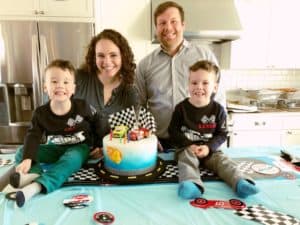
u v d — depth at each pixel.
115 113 1.47
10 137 2.55
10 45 2.40
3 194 0.96
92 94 1.47
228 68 2.94
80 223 0.80
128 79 1.50
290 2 2.80
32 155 1.17
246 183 0.96
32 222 0.80
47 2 2.44
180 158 1.21
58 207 0.88
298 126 2.77
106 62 1.37
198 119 1.39
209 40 2.91
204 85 1.38
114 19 2.70
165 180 1.08
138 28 2.74
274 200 0.93
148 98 1.78
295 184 1.05
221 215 0.84
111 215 0.83
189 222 0.80
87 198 0.94
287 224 0.79
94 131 1.44
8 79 2.45
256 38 2.83
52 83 1.28
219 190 1.02
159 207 0.89
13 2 2.41
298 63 2.94
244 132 2.72
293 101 3.01
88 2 2.48
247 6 2.78
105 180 1.07
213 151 1.27
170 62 1.71
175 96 1.69
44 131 1.32
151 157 1.14
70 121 1.32
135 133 1.20
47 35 2.42
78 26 2.45
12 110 2.55
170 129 1.45
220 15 2.69
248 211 0.86
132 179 1.06
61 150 1.29
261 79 3.25
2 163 1.26
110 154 1.11
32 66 2.42
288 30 2.86
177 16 1.60
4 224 0.79
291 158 1.29
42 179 0.99
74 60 2.48
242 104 2.93
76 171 1.16
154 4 2.68
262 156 1.35
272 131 2.75
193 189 0.95
